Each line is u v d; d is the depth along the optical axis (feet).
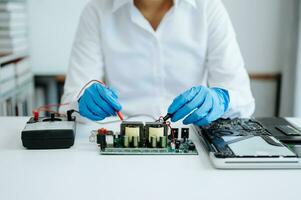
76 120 2.60
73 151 2.13
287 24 6.45
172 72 3.48
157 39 3.36
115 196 1.56
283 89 6.56
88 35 3.34
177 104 2.35
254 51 6.59
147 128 2.16
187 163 1.96
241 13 6.45
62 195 1.57
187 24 3.38
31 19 6.40
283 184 1.70
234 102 2.75
